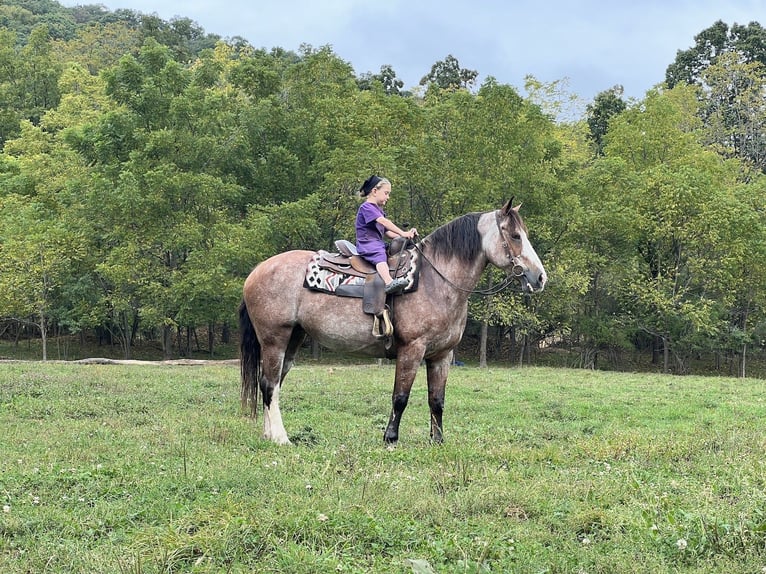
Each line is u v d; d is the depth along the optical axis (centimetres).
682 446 811
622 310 3378
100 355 3322
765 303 3297
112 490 566
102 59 6762
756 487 591
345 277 815
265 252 2681
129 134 2770
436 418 841
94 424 902
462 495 565
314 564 414
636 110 3544
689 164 3425
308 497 545
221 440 814
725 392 1602
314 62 3130
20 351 3316
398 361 804
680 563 440
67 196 2811
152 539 450
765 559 433
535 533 488
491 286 2906
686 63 5731
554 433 951
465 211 2847
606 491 596
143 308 2681
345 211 2759
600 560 439
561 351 3931
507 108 2814
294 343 877
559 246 3073
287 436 846
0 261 2662
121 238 2738
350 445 788
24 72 4403
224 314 2748
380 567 417
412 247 812
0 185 3166
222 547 433
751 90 4984
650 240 3203
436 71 5525
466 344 4009
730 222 2973
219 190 2680
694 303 3225
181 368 1855
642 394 1502
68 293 2794
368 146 2648
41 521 488
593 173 3123
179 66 2894
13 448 736
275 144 3014
